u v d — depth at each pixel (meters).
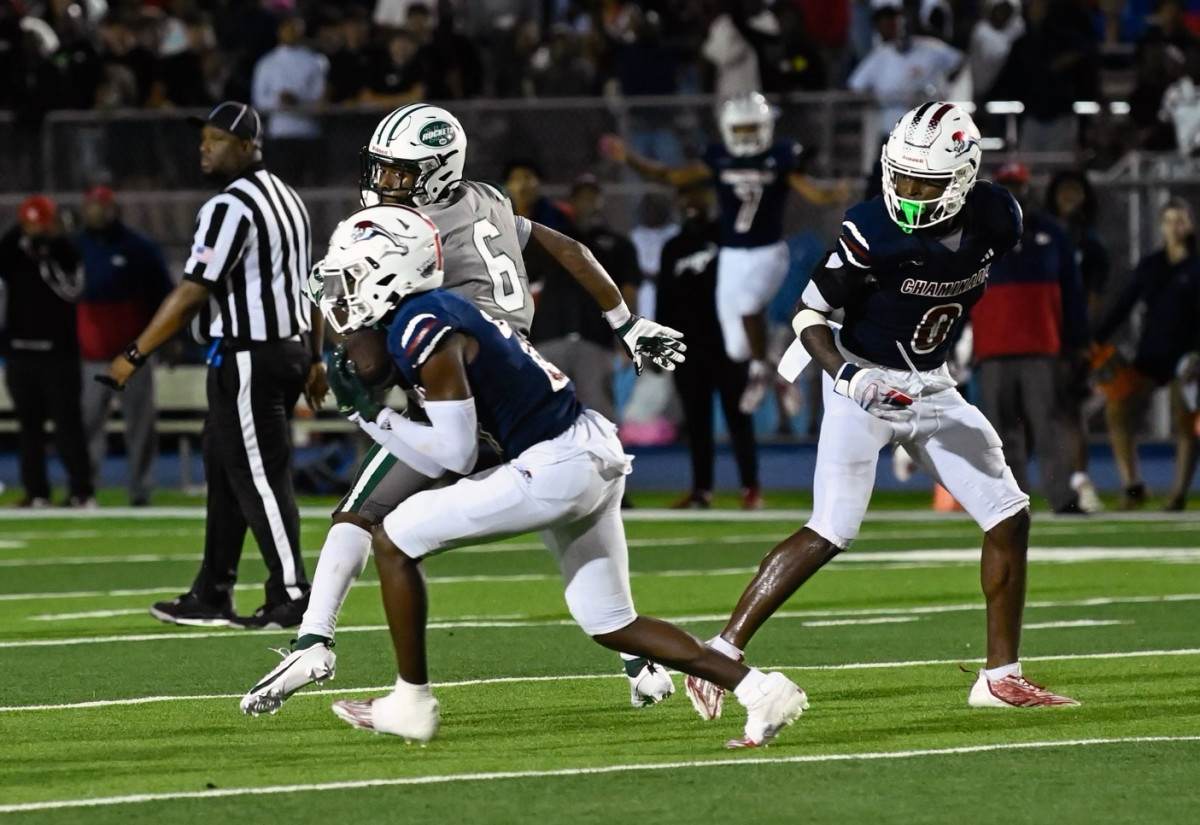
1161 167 56.00
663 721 21.14
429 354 18.41
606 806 16.89
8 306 48.53
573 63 63.81
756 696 19.20
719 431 59.69
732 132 46.88
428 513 18.98
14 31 61.56
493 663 25.47
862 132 56.12
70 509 49.06
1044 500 50.69
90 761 19.08
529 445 18.86
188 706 22.36
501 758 19.06
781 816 16.52
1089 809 16.73
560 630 28.73
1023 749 19.28
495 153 57.84
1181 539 40.97
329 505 50.16
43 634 28.77
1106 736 19.95
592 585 19.28
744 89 59.69
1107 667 24.59
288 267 28.56
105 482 57.56
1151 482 54.28
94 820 16.50
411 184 21.66
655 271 56.09
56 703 22.62
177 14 69.69
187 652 26.77
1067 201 47.53
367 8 72.88
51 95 60.56
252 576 36.31
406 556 19.20
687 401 48.25
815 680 23.83
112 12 69.31
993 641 21.92
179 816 16.61
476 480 19.02
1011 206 21.16
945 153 20.22
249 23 69.12
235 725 21.09
